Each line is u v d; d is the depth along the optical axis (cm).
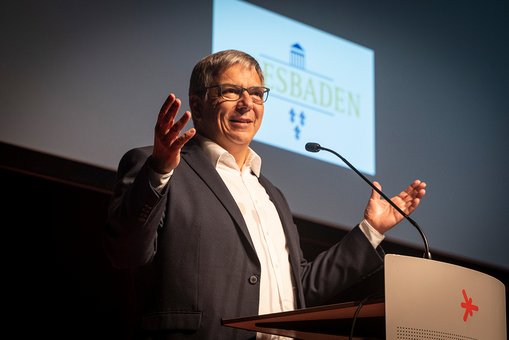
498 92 593
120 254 251
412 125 534
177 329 250
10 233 425
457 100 566
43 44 391
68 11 402
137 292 273
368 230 299
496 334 233
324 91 493
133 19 424
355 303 223
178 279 258
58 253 434
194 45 445
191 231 265
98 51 407
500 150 578
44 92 386
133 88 414
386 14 547
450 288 224
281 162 459
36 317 428
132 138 408
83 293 439
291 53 484
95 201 433
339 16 519
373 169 504
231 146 309
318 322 243
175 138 239
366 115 511
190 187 279
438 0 582
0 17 381
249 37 468
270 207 306
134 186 246
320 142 482
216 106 308
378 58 532
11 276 425
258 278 267
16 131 374
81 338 436
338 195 482
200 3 452
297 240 308
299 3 498
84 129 393
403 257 221
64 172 388
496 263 545
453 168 546
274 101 465
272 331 254
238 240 271
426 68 557
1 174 407
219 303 257
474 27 596
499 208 560
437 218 523
